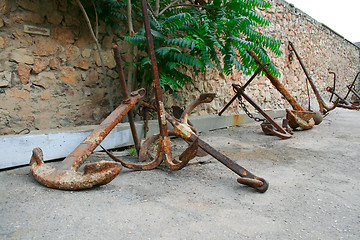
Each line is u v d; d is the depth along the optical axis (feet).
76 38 11.22
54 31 10.48
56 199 5.99
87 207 5.74
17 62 9.52
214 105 18.94
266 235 5.01
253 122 20.99
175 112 13.28
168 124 13.58
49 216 5.28
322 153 11.62
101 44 12.19
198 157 10.02
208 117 16.81
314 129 18.13
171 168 7.89
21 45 9.60
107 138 10.53
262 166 9.56
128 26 11.89
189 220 5.45
